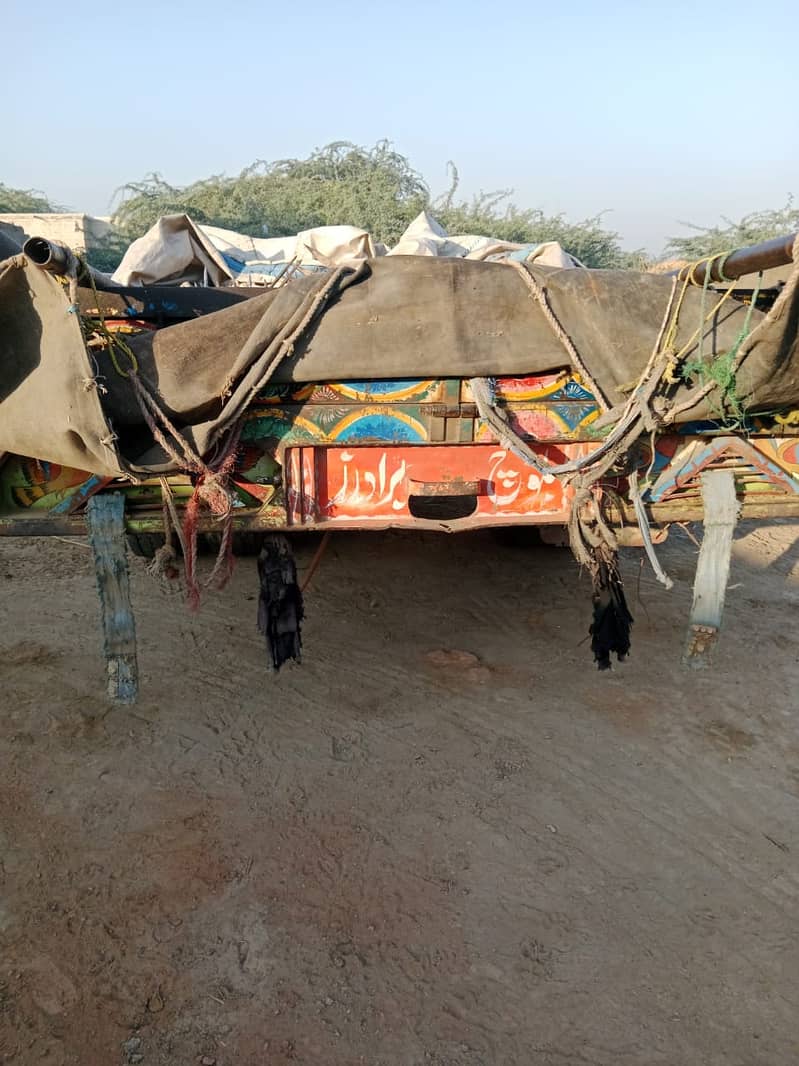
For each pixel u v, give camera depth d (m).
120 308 5.05
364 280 3.87
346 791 3.73
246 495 4.21
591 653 5.12
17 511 4.19
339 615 5.66
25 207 25.28
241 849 3.34
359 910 3.03
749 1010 2.64
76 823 3.47
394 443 4.05
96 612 5.61
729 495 4.43
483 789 3.76
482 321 3.86
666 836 3.46
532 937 2.92
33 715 4.27
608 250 22.72
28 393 3.61
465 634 5.41
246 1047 2.50
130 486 4.19
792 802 3.69
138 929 2.92
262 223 22.14
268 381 3.76
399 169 24.59
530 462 3.81
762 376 3.67
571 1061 2.46
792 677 4.79
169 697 4.51
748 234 19.48
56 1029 2.55
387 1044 2.52
